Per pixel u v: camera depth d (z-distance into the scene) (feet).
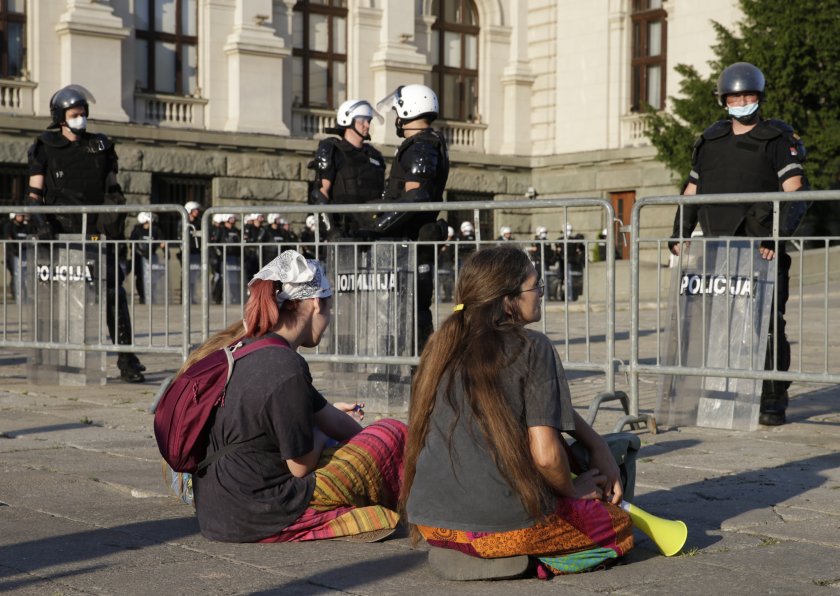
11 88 76.18
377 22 92.94
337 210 22.56
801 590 10.44
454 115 99.96
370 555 11.72
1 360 32.86
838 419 21.74
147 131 79.82
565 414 10.43
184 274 25.00
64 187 26.99
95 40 78.02
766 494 14.80
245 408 11.85
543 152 101.65
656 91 95.25
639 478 15.94
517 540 10.58
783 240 19.44
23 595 10.22
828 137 74.95
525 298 10.75
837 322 42.78
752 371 19.34
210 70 84.69
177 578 10.80
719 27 80.18
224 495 12.07
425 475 10.78
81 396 25.07
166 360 33.19
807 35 75.56
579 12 98.84
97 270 26.58
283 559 11.53
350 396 22.99
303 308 12.21
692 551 11.87
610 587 10.58
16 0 76.79
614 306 20.10
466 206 21.27
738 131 20.84
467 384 10.43
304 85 90.79
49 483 15.56
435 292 21.86
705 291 20.18
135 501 14.42
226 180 83.92
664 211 91.97
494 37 100.94
